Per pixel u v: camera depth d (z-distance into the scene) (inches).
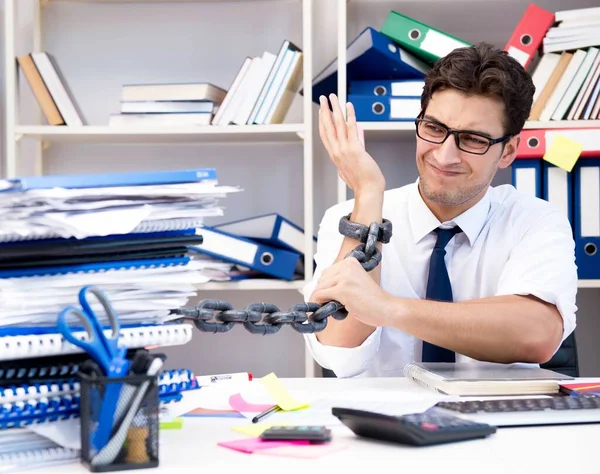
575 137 87.6
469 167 59.5
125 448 27.4
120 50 105.0
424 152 60.4
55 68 94.8
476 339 52.4
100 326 28.2
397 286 66.7
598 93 90.5
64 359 30.2
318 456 29.1
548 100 91.1
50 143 104.3
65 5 104.7
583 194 88.7
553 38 90.7
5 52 96.6
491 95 57.7
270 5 104.4
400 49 91.7
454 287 65.9
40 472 27.2
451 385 41.9
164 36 105.0
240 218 105.5
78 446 28.2
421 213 66.5
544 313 55.3
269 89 93.3
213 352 105.3
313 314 39.4
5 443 28.2
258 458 29.0
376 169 55.5
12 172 93.6
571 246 63.0
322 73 96.0
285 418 36.0
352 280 48.1
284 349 105.3
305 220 92.4
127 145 105.2
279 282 91.2
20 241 30.5
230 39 104.7
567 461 28.9
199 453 29.8
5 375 28.6
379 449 30.4
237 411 38.5
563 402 36.9
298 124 92.4
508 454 29.8
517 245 63.4
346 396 42.6
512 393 41.9
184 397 40.9
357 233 51.3
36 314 29.7
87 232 28.8
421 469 27.4
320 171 104.9
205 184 33.0
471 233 65.3
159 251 32.5
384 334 65.9
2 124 105.0
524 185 89.7
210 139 100.7
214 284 90.7
